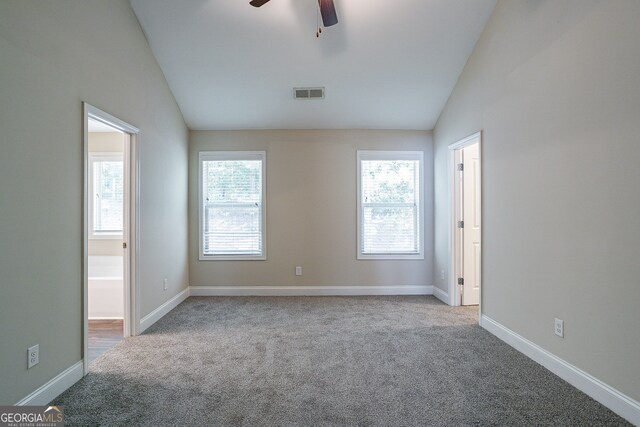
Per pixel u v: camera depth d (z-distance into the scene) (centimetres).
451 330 327
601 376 201
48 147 204
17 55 182
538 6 252
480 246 337
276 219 463
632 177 182
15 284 181
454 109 396
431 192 467
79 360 232
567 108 225
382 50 352
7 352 176
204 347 287
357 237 464
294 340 303
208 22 322
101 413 192
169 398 208
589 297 209
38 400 195
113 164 480
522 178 272
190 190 460
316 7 316
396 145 466
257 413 192
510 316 290
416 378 233
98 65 254
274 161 463
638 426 177
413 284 468
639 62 178
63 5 217
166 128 383
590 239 208
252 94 404
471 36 337
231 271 463
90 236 473
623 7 185
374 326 339
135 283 314
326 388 220
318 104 422
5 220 175
